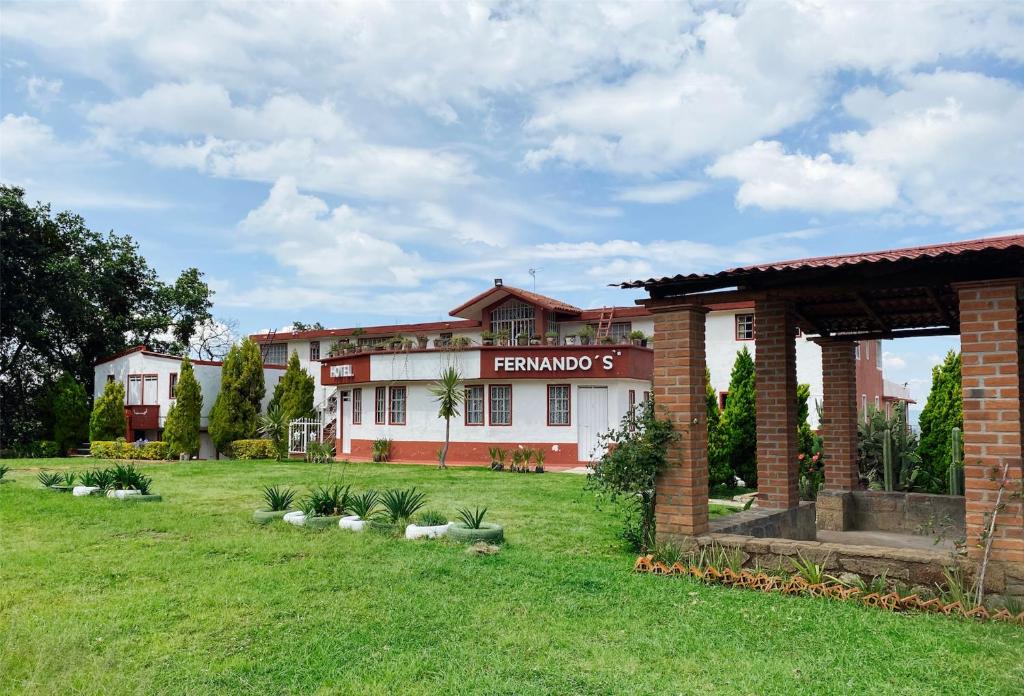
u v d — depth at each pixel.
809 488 14.63
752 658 5.36
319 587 7.40
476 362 26.27
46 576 8.04
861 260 6.84
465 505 13.59
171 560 8.75
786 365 9.62
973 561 6.50
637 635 5.89
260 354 35.09
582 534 10.39
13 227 34.84
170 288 42.81
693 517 8.11
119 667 5.38
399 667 5.28
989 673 5.00
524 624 6.19
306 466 24.55
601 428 25.53
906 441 15.20
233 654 5.65
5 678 5.20
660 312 8.50
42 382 38.50
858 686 4.82
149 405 35.44
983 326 6.55
